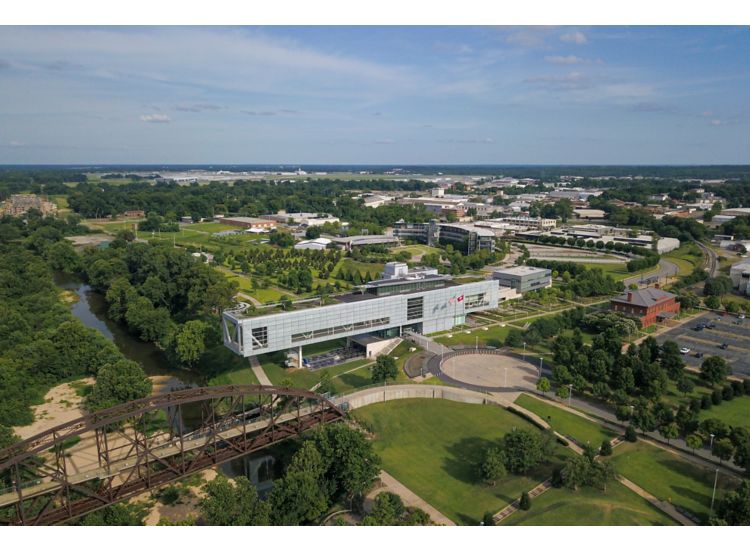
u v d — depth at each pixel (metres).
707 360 146.50
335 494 101.56
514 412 132.62
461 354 173.12
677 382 140.50
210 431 108.31
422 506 97.81
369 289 187.50
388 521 85.94
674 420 121.62
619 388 139.88
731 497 86.81
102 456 115.62
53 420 133.88
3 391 136.50
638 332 191.38
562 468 106.00
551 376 155.00
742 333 194.12
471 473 108.19
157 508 101.50
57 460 87.00
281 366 164.25
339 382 150.75
